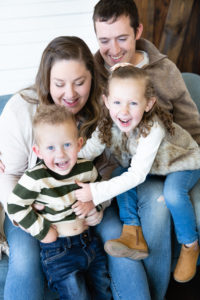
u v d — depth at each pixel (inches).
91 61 50.6
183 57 86.8
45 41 79.7
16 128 51.5
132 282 52.0
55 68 47.5
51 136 42.4
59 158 43.6
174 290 66.3
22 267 48.8
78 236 50.8
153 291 59.4
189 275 57.0
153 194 56.0
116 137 54.8
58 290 49.4
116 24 59.1
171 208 54.2
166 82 64.4
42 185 45.3
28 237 52.2
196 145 57.9
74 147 44.4
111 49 62.6
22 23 77.0
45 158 44.3
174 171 56.4
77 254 49.6
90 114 55.2
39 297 49.2
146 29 81.3
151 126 50.4
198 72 89.7
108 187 48.7
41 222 47.1
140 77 47.9
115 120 50.6
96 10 60.6
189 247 55.2
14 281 48.4
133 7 61.3
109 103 50.3
